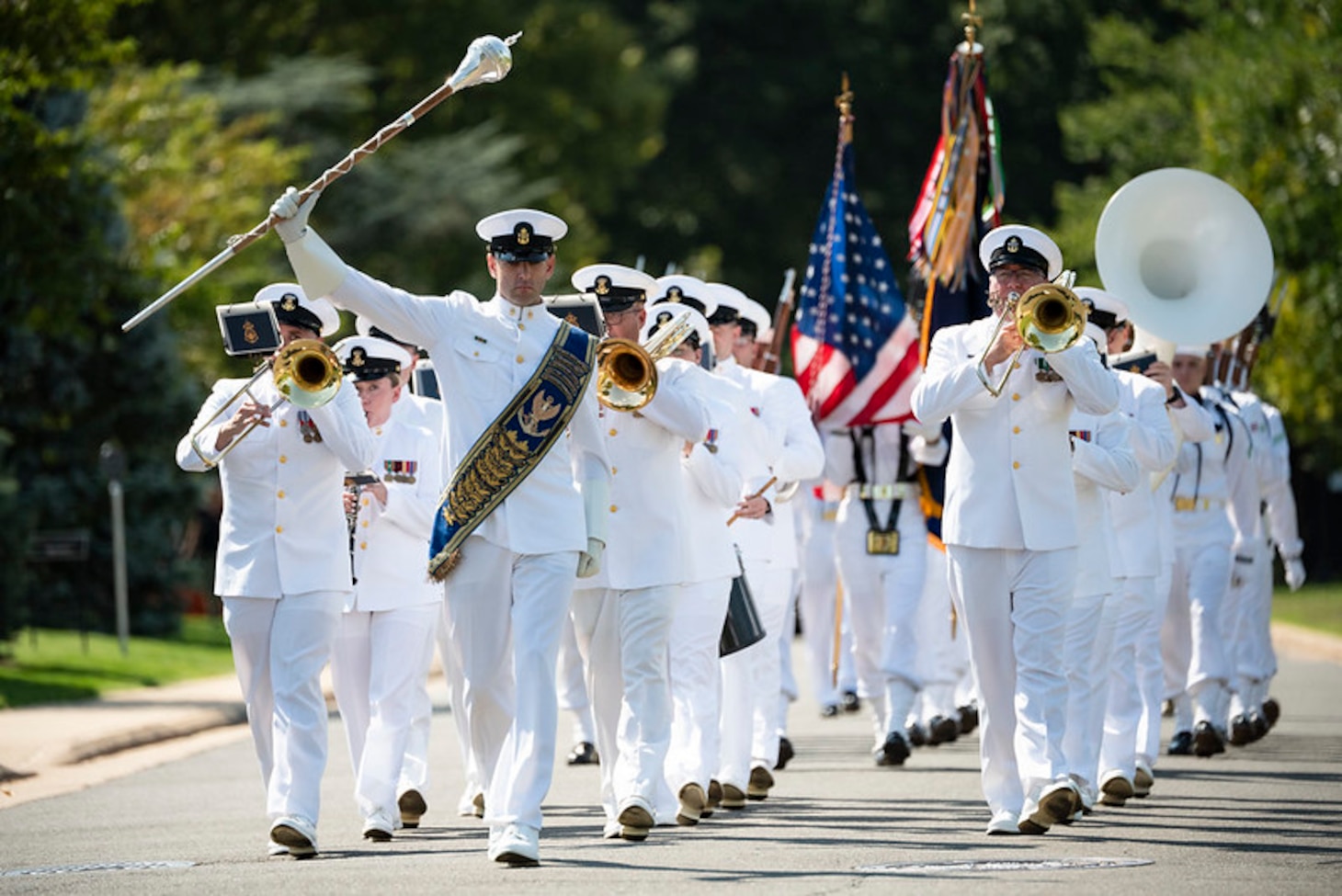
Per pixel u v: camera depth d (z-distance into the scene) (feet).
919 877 87.66
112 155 303.07
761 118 526.98
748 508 121.90
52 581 308.81
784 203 526.16
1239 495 155.22
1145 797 120.26
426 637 112.27
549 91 508.12
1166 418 120.78
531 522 94.22
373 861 96.58
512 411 94.22
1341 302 277.85
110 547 308.40
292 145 430.20
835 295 154.20
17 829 118.93
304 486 101.45
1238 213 123.13
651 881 87.20
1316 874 88.02
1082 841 99.76
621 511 104.37
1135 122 394.73
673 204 530.27
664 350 106.01
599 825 111.34
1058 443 103.60
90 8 209.36
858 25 522.88
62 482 306.55
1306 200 277.23
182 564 314.76
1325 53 275.59
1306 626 288.10
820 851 97.19
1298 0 283.79
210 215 341.41
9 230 211.00
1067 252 386.73
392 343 114.42
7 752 154.61
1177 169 123.44
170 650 274.77
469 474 94.27
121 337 306.55
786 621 145.89
